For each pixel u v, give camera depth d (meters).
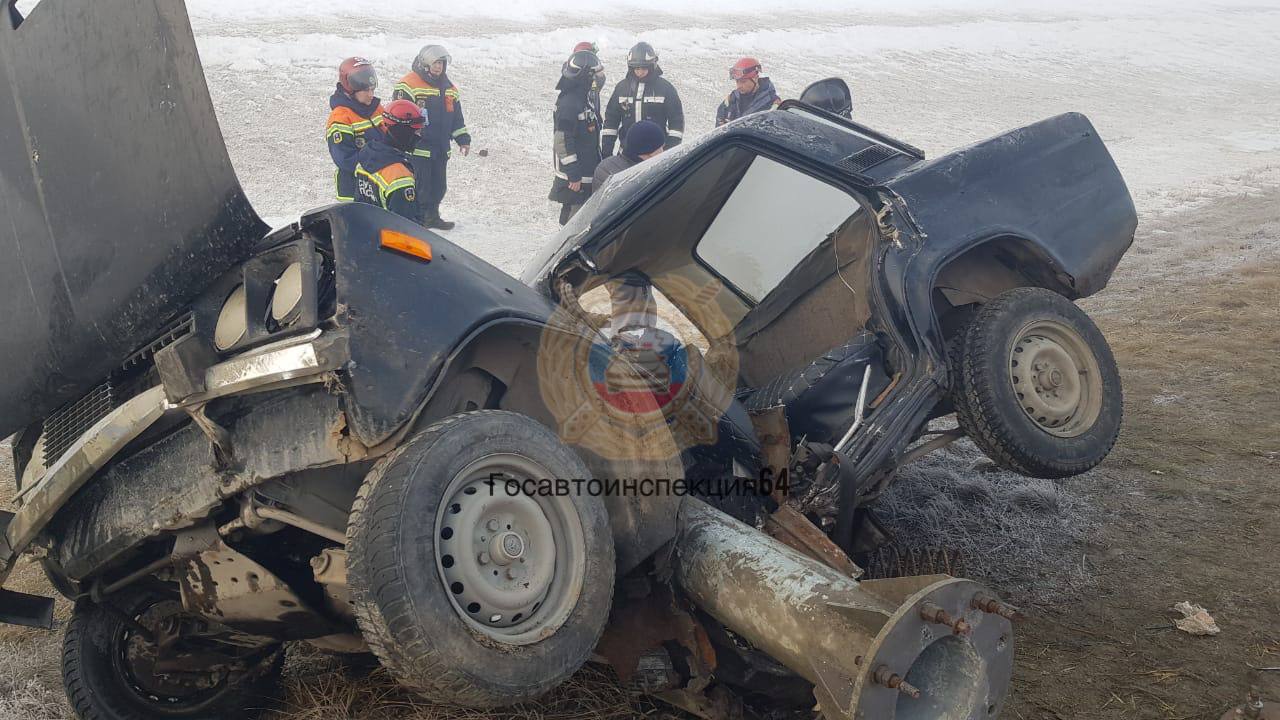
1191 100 21.03
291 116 13.41
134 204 2.67
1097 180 4.51
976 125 16.53
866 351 3.98
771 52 20.53
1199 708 3.17
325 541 3.00
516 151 13.36
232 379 2.59
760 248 4.72
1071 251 4.27
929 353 3.73
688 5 25.19
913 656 2.36
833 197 4.54
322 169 11.75
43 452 3.02
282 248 2.82
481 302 2.86
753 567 2.87
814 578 2.75
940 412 4.21
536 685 2.53
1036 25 27.47
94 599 3.02
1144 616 3.72
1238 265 8.92
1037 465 3.79
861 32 23.23
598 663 3.34
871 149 4.24
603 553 2.76
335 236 2.73
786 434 3.50
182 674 3.27
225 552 2.77
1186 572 4.00
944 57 22.80
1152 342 6.90
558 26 20.25
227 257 2.84
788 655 2.70
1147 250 9.92
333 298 2.74
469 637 2.44
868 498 3.63
